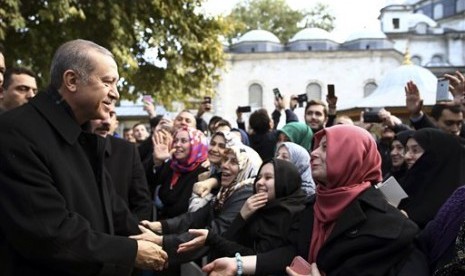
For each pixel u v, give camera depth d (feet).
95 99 7.25
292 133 18.78
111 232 7.66
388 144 19.54
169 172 16.21
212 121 27.22
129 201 13.16
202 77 48.65
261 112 23.09
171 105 50.24
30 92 13.39
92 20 39.60
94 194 7.45
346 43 154.81
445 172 11.84
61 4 34.96
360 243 7.52
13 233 6.52
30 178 6.60
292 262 8.23
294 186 10.56
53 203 6.67
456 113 14.84
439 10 205.57
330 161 8.02
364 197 7.88
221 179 13.15
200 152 15.69
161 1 42.47
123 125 86.38
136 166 13.30
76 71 7.17
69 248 6.65
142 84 47.75
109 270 6.95
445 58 180.04
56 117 7.14
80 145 7.57
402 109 45.55
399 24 185.06
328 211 8.04
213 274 8.80
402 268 7.50
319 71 146.10
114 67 7.49
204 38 46.98
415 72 60.34
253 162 12.70
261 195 10.37
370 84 146.10
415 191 12.08
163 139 17.42
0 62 12.87
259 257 8.80
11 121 6.85
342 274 7.51
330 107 20.54
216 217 12.39
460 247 6.84
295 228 9.00
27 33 38.73
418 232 7.83
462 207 7.36
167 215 15.78
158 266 7.55
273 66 146.10
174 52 44.27
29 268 6.93
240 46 150.82
